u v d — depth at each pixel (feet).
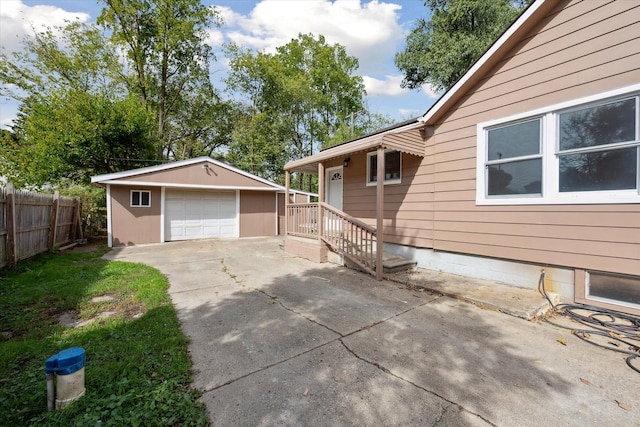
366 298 14.11
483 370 7.85
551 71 13.41
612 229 11.76
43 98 45.68
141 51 58.54
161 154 61.16
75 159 41.01
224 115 74.90
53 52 52.85
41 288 14.61
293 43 81.71
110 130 42.45
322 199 23.36
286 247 28.02
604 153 11.99
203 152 77.56
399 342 9.48
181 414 5.95
